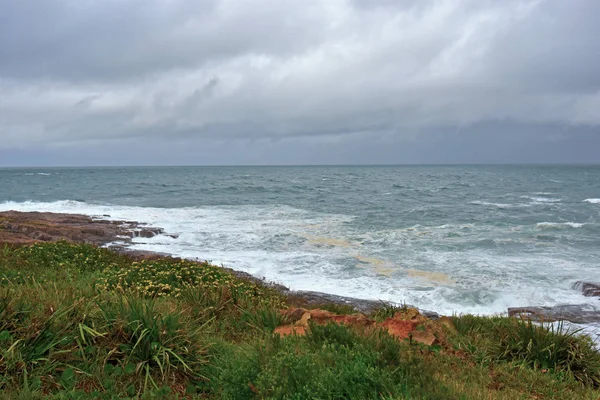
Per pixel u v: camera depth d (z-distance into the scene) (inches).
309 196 2151.8
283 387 166.1
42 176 4552.2
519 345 269.6
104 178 4131.4
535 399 204.5
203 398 190.1
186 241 960.3
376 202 1839.3
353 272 702.5
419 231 1083.3
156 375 201.6
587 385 234.2
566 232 1070.4
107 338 213.0
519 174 5206.7
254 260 778.8
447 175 4859.7
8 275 383.6
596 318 502.0
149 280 388.2
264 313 307.6
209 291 350.9
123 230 1043.3
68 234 940.0
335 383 166.4
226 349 239.9
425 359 224.2
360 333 236.1
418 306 559.2
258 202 1875.0
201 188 2711.6
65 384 179.9
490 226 1166.3
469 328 328.8
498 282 645.9
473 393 186.5
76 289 297.7
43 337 199.3
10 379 173.5
